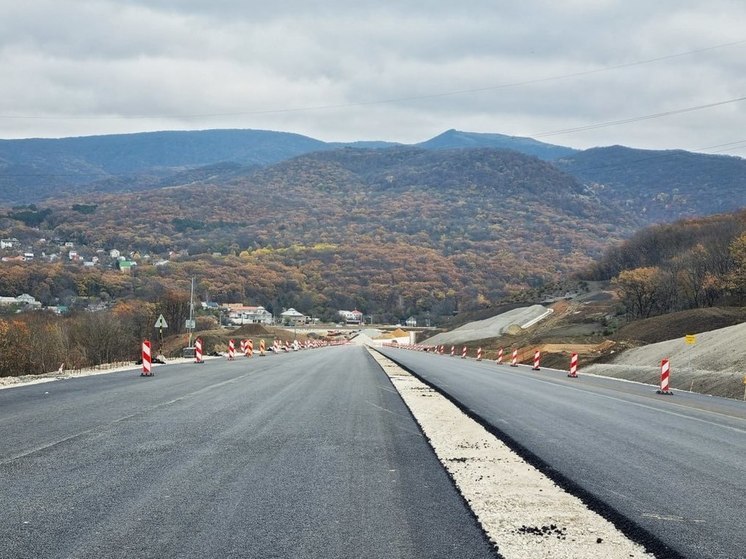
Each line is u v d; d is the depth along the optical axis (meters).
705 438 12.94
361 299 175.00
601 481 8.81
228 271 164.88
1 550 5.69
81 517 6.64
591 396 21.70
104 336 64.19
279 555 5.66
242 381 23.48
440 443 11.20
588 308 96.75
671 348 39.00
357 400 17.80
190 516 6.73
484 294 172.62
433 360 50.25
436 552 5.82
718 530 6.75
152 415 13.97
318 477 8.55
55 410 14.59
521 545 6.06
